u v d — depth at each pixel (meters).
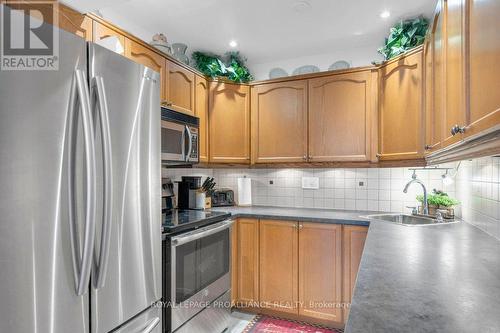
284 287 2.48
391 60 2.31
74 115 1.08
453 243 1.48
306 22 2.34
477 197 1.88
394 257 1.24
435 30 1.58
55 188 1.02
